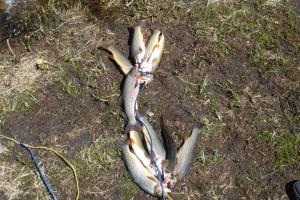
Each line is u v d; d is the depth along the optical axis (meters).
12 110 3.93
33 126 3.86
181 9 4.40
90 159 3.68
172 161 3.55
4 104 3.97
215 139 3.71
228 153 3.65
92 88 4.02
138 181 3.55
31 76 4.09
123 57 4.08
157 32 4.14
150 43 4.09
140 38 4.12
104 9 4.52
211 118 3.80
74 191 3.58
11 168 3.68
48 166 3.68
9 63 4.20
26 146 3.76
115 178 3.61
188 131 3.76
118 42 4.26
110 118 3.86
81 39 4.30
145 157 3.60
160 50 4.06
